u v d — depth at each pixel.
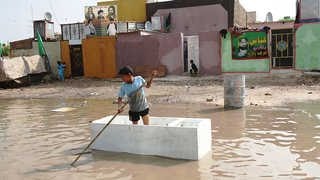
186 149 7.50
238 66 22.58
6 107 16.06
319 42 20.73
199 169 6.93
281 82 19.31
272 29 21.84
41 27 29.52
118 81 23.81
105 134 8.28
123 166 7.29
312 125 9.95
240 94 12.95
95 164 7.48
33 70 25.17
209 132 8.01
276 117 11.17
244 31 22.20
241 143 8.55
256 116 11.45
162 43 24.28
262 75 21.81
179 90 18.31
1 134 10.53
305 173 6.52
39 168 7.40
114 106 14.81
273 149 7.99
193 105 14.02
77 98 17.78
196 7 28.80
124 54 25.47
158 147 7.77
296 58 21.39
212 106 13.59
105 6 31.80
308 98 14.30
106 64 26.03
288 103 13.43
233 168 6.92
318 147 7.98
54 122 11.98
